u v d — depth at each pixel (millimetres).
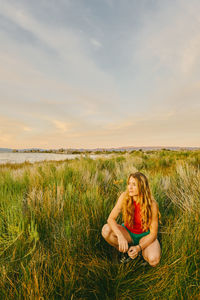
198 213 2010
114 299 1489
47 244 1874
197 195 2547
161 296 1438
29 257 1649
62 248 1751
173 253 1700
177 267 1556
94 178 3902
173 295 1408
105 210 2354
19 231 1690
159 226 2273
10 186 3240
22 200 2564
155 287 1497
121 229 1988
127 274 1673
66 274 1543
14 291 1352
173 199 2773
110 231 1936
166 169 6211
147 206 1819
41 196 2531
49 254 1725
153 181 3287
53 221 2094
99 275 1613
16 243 1676
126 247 1745
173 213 2562
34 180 3480
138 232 1947
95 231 2098
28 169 4699
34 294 1307
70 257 1634
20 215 2006
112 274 1671
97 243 2002
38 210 2252
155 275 1599
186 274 1492
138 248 1740
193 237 1720
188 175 3609
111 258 1918
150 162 7820
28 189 3256
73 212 2178
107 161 6980
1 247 1629
